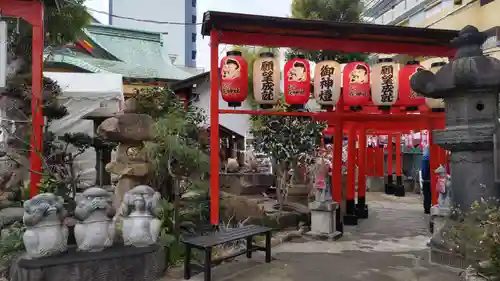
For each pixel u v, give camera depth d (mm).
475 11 12375
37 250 4578
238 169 12953
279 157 9461
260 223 8445
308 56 9539
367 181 18859
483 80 5656
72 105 11555
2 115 8227
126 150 6750
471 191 6078
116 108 11766
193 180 7391
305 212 9406
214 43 7043
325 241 8031
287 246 7539
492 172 5992
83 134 10203
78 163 11414
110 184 10461
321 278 5613
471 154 6113
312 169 10281
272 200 11211
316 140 9859
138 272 4984
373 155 18984
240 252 6270
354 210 10453
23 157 8203
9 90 8367
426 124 10836
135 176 6734
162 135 6492
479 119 5957
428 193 11883
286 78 7434
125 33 21141
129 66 17828
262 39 7492
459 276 5621
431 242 6520
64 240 4855
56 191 5836
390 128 11602
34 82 6957
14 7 6961
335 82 7461
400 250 7320
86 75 12031
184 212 7078
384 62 7691
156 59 20453
